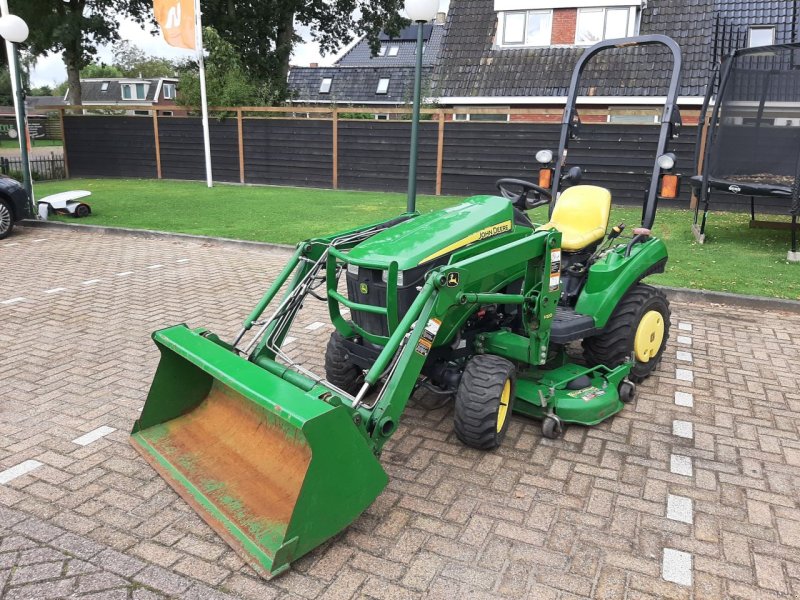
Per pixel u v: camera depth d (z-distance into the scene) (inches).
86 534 113.3
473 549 111.3
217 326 228.1
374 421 118.0
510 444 147.7
